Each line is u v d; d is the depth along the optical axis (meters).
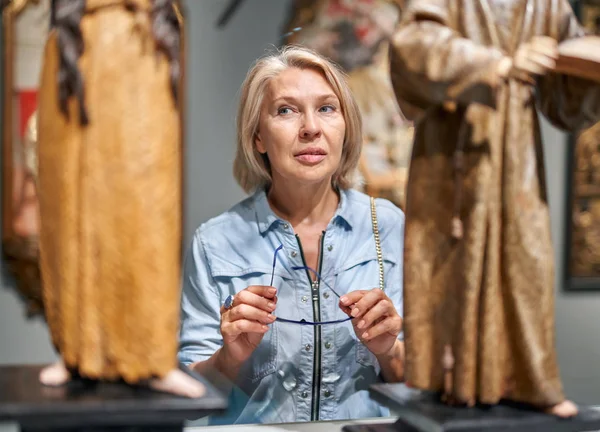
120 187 0.72
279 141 1.07
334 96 1.09
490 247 0.78
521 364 0.80
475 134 0.78
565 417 0.79
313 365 1.12
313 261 1.16
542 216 0.79
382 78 2.14
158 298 0.73
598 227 2.37
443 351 0.80
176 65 0.75
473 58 0.73
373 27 2.12
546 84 0.83
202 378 0.82
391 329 1.04
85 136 0.73
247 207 1.19
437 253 0.80
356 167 1.20
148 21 0.73
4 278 1.87
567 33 0.82
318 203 1.16
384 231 1.19
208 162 1.96
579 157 2.34
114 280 0.73
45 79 0.76
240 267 1.15
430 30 0.76
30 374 0.82
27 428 0.73
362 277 1.15
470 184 0.78
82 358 0.74
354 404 1.13
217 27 1.95
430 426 0.77
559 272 2.36
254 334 1.08
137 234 0.73
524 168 0.79
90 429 0.73
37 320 1.88
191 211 1.95
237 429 0.92
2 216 1.85
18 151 1.83
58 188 0.74
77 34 0.73
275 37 2.03
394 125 2.15
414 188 0.81
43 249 0.77
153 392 0.76
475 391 0.79
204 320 1.16
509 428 0.77
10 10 1.80
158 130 0.73
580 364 2.36
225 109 1.96
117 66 0.72
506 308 0.79
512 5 0.80
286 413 1.12
